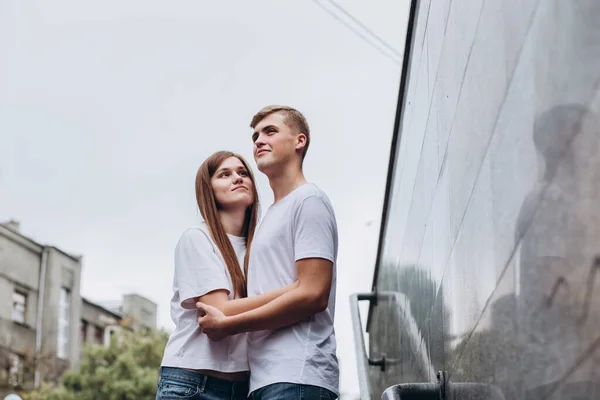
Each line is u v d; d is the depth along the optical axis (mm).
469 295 2312
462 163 2426
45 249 37406
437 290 2947
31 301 36500
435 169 3000
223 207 3451
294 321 3016
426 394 2893
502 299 1882
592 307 1291
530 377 1638
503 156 1870
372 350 5945
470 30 2307
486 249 2062
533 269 1608
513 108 1778
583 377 1321
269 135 3354
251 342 3100
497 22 1943
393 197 4590
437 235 2945
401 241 4160
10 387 32719
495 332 1963
